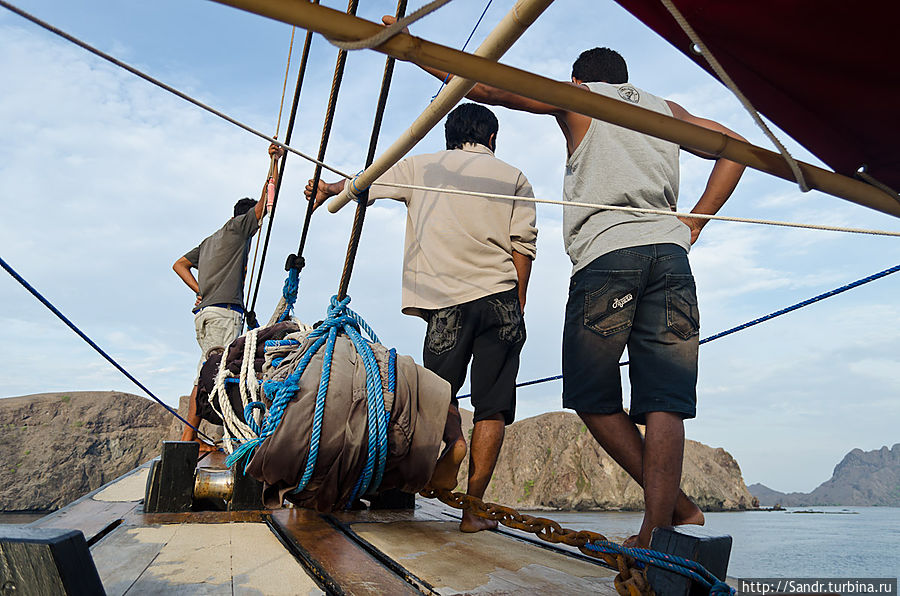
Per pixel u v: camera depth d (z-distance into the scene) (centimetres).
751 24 100
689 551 127
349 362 205
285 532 214
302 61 285
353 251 247
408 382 212
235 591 138
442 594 146
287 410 192
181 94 147
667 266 216
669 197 235
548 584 158
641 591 134
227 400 281
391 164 209
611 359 218
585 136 234
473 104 301
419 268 280
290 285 319
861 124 115
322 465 193
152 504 252
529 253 282
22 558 84
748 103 101
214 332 545
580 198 235
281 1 87
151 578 148
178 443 258
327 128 266
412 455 209
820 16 96
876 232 132
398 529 237
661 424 203
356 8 184
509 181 282
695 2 100
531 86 102
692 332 212
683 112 242
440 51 99
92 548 181
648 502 198
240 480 261
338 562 171
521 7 109
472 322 261
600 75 253
